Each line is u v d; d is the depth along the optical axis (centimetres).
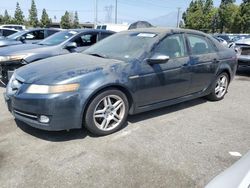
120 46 480
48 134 405
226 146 388
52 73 383
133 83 418
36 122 374
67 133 410
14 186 289
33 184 293
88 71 388
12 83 409
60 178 304
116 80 397
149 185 295
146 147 377
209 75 551
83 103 373
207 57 540
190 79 508
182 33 507
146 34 482
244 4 4681
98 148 370
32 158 341
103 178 305
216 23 5494
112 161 339
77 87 369
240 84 796
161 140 400
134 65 422
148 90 442
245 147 387
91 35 786
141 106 446
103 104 401
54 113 362
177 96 499
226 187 166
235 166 184
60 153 355
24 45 747
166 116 497
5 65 635
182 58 490
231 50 621
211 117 502
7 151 357
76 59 444
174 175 314
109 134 412
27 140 387
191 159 349
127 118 478
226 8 5141
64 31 810
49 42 764
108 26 2403
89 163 334
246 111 542
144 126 448
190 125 460
